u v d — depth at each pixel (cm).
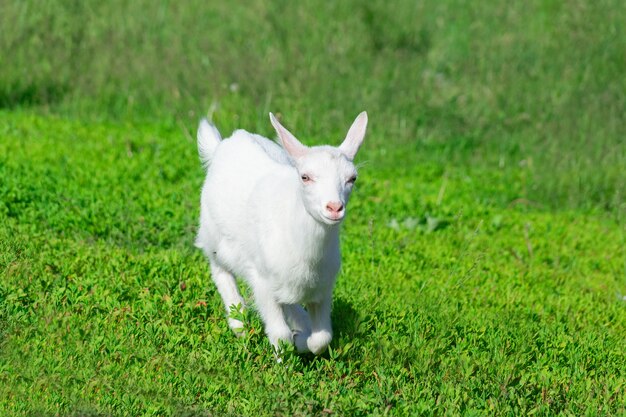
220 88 2745
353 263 1633
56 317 1191
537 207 2353
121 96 2786
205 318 1284
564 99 2873
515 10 3512
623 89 2927
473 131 2780
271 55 3017
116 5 3297
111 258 1469
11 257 1380
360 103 2764
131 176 2022
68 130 2438
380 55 3169
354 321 1306
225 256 1283
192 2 3381
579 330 1470
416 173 2495
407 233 1897
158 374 1100
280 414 1048
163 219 1733
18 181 1797
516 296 1585
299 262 1125
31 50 2902
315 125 2588
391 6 3494
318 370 1155
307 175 1066
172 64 2917
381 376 1135
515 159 2680
